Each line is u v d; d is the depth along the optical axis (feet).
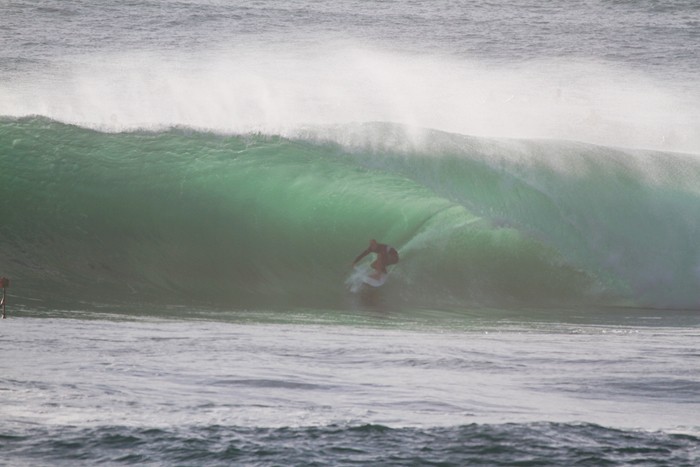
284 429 72.49
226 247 199.93
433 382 95.40
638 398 91.56
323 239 204.03
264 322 151.12
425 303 188.44
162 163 211.61
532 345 128.06
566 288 202.90
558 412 83.20
